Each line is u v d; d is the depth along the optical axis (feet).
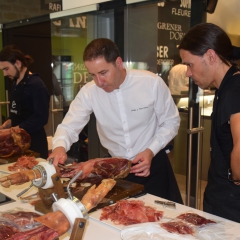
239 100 4.34
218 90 4.81
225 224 4.47
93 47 5.77
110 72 5.88
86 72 11.55
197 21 8.18
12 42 15.53
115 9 10.46
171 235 4.14
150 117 7.02
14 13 14.69
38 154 8.27
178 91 9.29
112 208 4.95
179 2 9.21
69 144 6.66
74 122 6.96
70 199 2.99
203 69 4.71
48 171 4.40
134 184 5.81
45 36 16.71
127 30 10.78
